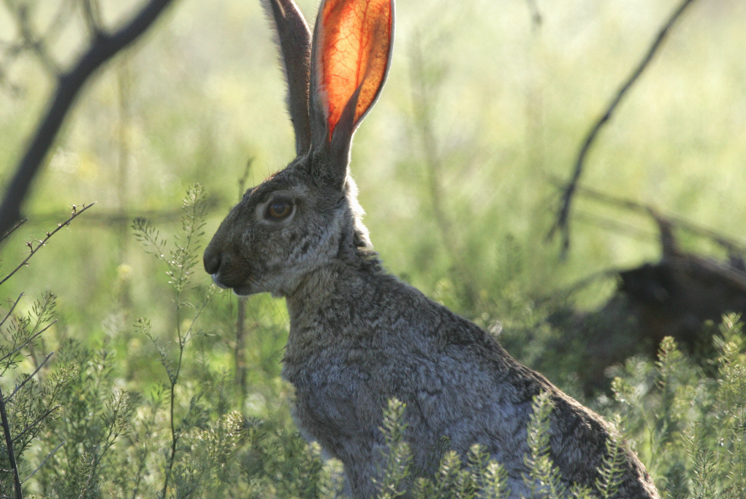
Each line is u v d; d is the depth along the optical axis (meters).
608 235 15.26
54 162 14.29
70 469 6.67
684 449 7.50
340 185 7.04
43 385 7.30
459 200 14.93
